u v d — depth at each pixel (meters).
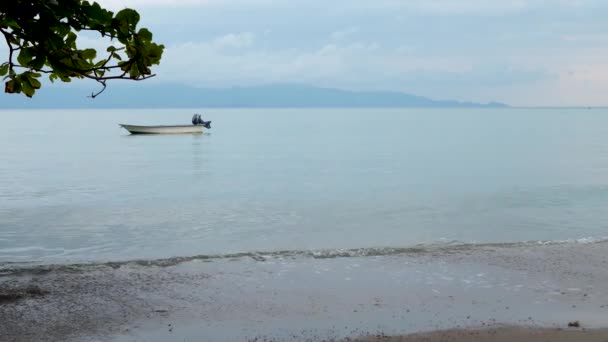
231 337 7.61
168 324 8.15
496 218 19.27
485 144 65.94
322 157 47.69
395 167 38.88
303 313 8.55
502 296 9.30
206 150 55.91
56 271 11.05
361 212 20.64
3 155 49.81
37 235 16.59
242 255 12.38
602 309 8.58
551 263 11.40
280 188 27.88
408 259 11.84
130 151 54.75
